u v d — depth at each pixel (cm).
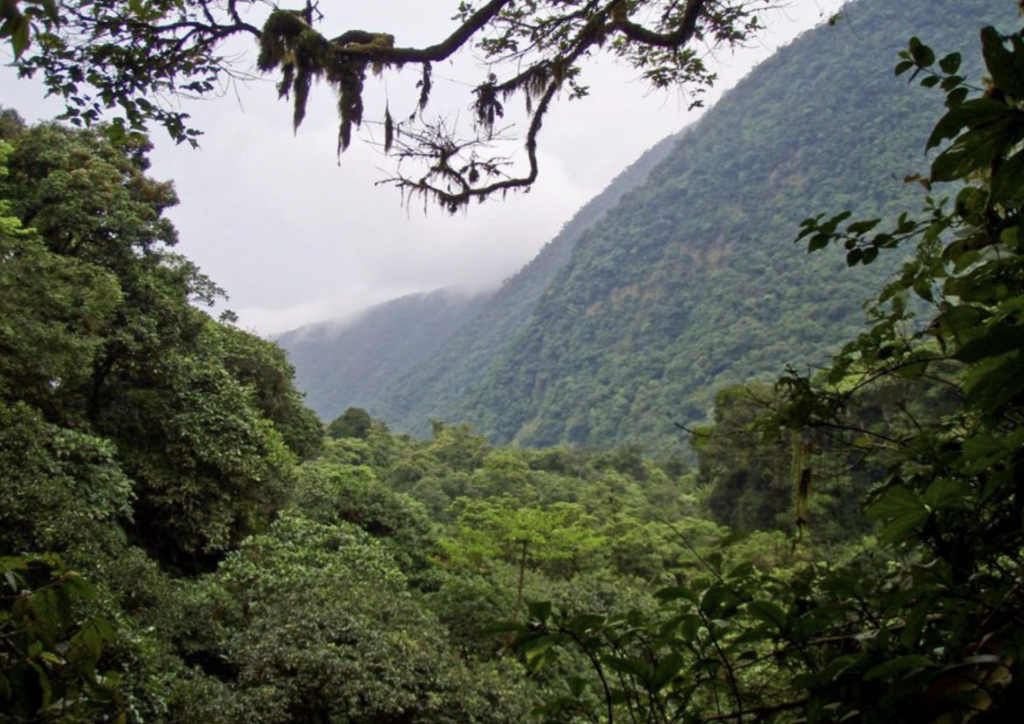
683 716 94
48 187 1016
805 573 108
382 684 747
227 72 245
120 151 1255
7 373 802
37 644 88
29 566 95
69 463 773
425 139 304
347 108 280
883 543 84
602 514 2350
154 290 1102
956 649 77
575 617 91
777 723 96
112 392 1045
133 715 539
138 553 773
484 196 321
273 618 834
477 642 1146
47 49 223
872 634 81
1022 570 76
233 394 1191
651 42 284
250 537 1121
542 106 320
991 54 59
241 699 682
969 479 92
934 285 126
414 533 1620
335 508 1553
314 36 264
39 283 826
